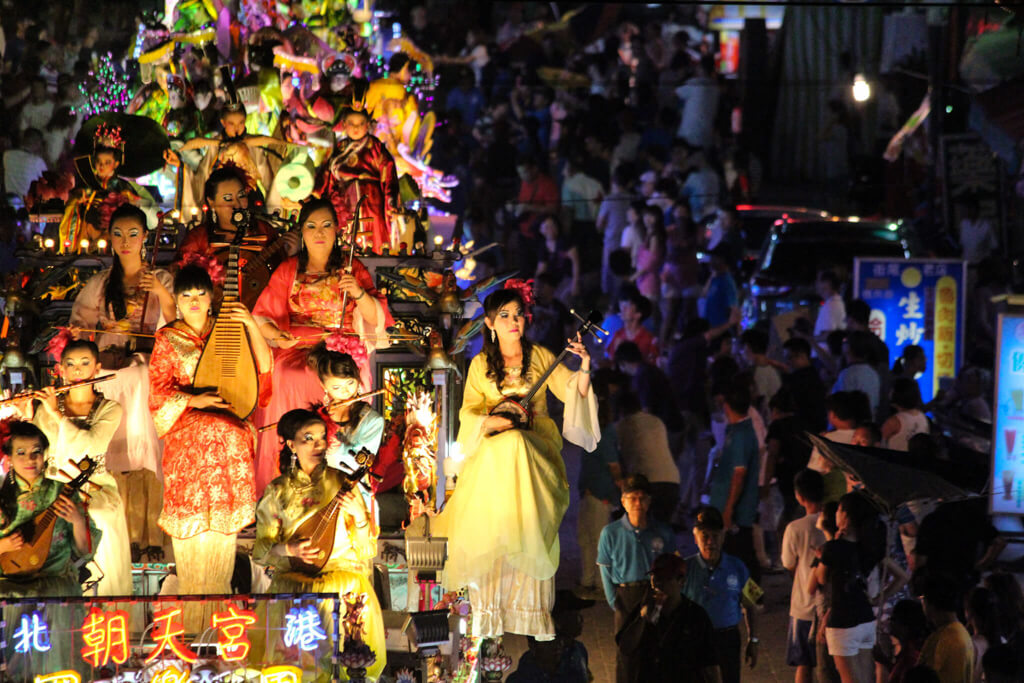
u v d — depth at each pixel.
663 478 38.44
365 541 25.88
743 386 36.97
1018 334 34.91
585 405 28.12
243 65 38.44
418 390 30.33
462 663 28.05
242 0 39.69
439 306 29.95
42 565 25.05
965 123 65.38
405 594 28.33
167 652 24.28
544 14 82.94
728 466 36.50
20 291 29.78
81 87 46.91
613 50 79.00
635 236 62.78
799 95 82.25
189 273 26.78
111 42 48.38
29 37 48.81
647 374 47.81
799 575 30.56
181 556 26.72
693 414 50.72
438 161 68.06
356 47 40.28
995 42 60.38
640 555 30.52
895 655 29.61
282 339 28.75
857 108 80.94
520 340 28.50
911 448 34.00
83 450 27.11
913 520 33.94
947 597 26.94
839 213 77.81
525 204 67.69
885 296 49.94
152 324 29.62
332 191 32.72
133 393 29.08
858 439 36.06
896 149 71.56
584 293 65.31
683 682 26.41
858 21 81.56
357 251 31.03
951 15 64.44
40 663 24.34
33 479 25.17
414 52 42.38
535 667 27.94
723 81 77.81
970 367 46.28
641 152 72.62
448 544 27.72
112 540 27.19
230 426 26.73
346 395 27.23
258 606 24.31
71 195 32.47
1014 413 34.94
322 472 25.48
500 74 77.06
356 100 33.59
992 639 27.80
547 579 27.62
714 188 70.75
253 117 37.41
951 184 60.66
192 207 33.78
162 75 37.34
